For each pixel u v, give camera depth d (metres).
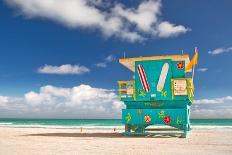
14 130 29.84
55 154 11.02
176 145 14.34
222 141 16.42
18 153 11.27
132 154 11.07
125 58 20.48
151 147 13.43
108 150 12.28
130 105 20.30
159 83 19.61
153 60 19.91
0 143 15.31
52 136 20.62
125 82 20.34
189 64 20.33
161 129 23.34
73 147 13.39
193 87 20.62
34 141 16.53
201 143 15.27
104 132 25.88
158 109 19.39
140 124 19.98
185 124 18.78
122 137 19.58
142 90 19.91
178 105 19.42
